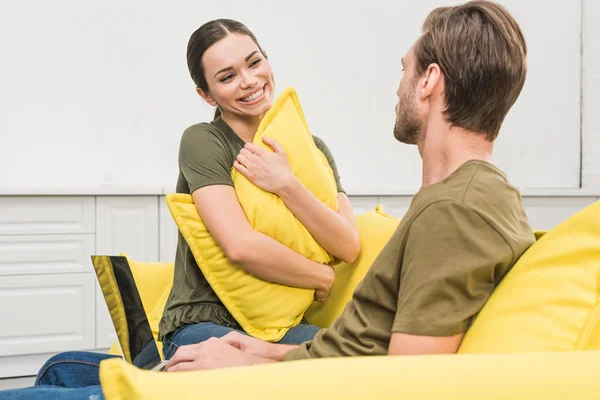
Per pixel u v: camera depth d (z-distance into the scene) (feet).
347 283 4.93
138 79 12.73
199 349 3.67
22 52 12.08
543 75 14.84
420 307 2.59
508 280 2.64
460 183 2.79
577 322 2.39
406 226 2.78
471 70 2.96
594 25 14.83
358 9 14.07
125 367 1.58
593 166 14.87
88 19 12.41
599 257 2.50
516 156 14.78
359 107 14.15
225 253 4.57
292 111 5.04
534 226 12.65
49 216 10.16
